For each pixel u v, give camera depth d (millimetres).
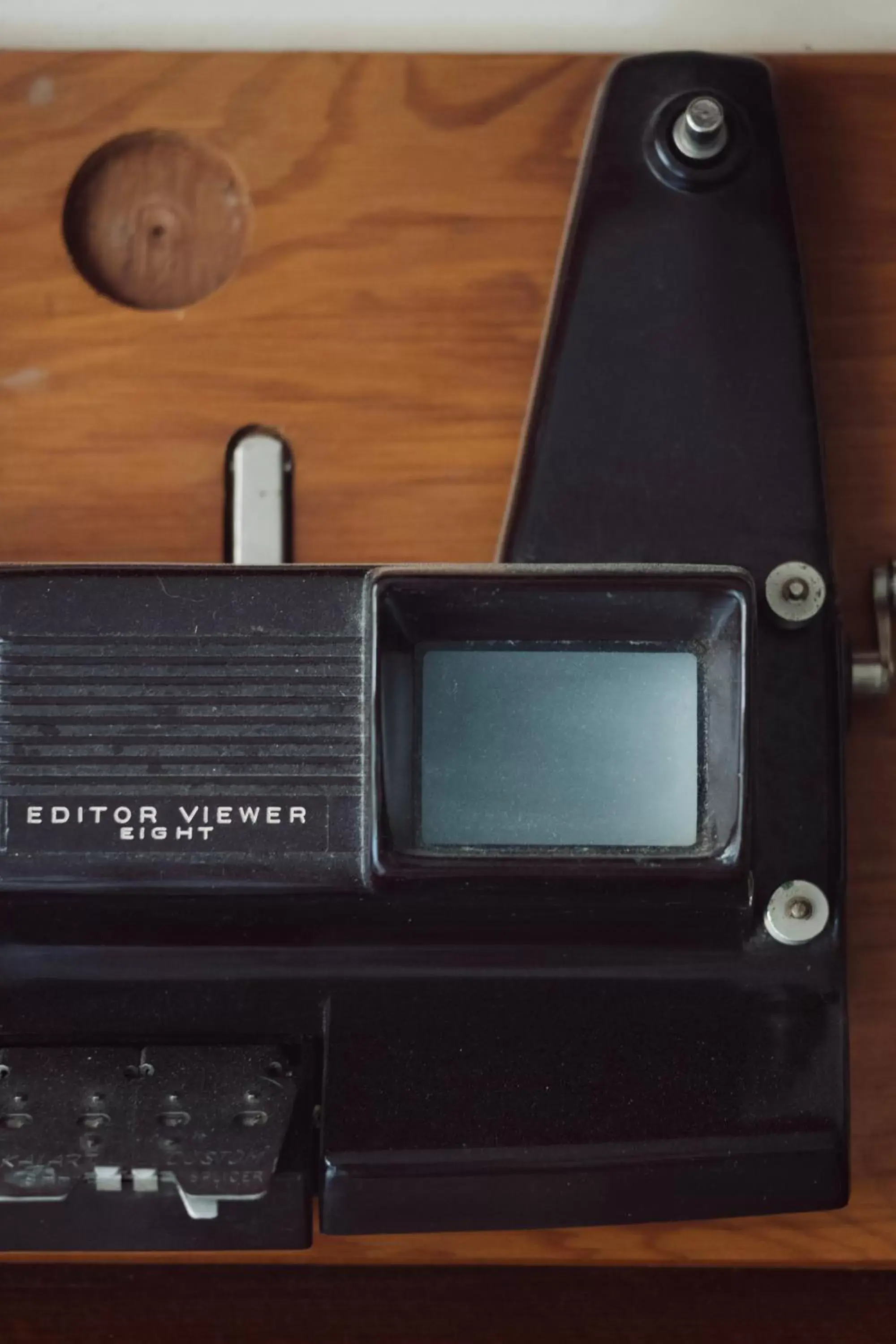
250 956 835
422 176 924
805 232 924
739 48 929
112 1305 906
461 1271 922
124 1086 823
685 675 823
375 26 920
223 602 815
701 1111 828
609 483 868
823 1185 829
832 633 862
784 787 854
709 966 843
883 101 929
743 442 869
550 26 921
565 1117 824
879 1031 902
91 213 927
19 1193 787
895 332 920
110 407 916
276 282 920
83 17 915
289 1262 905
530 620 818
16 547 911
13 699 814
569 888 808
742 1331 900
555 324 880
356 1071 829
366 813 806
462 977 839
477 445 917
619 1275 923
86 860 810
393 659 816
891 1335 900
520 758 820
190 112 924
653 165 881
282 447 915
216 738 812
